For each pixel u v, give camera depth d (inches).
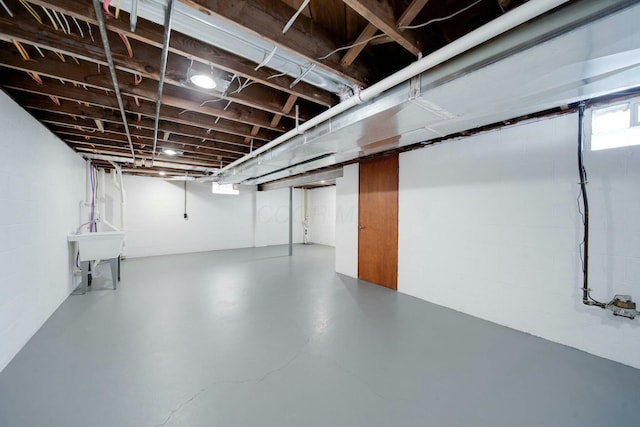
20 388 67.4
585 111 86.6
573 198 90.3
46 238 108.3
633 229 79.4
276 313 117.9
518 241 103.3
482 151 114.1
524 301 101.7
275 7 57.6
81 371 74.6
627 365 80.1
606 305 81.8
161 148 156.8
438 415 60.6
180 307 123.9
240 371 75.7
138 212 253.0
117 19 55.0
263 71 75.9
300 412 60.7
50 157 114.0
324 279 175.9
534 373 76.3
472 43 51.4
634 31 43.3
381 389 68.9
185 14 50.8
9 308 79.1
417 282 141.3
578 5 43.5
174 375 73.5
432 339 95.4
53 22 58.1
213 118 118.0
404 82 71.3
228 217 304.0
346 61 70.2
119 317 111.5
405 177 148.1
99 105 94.3
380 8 52.7
